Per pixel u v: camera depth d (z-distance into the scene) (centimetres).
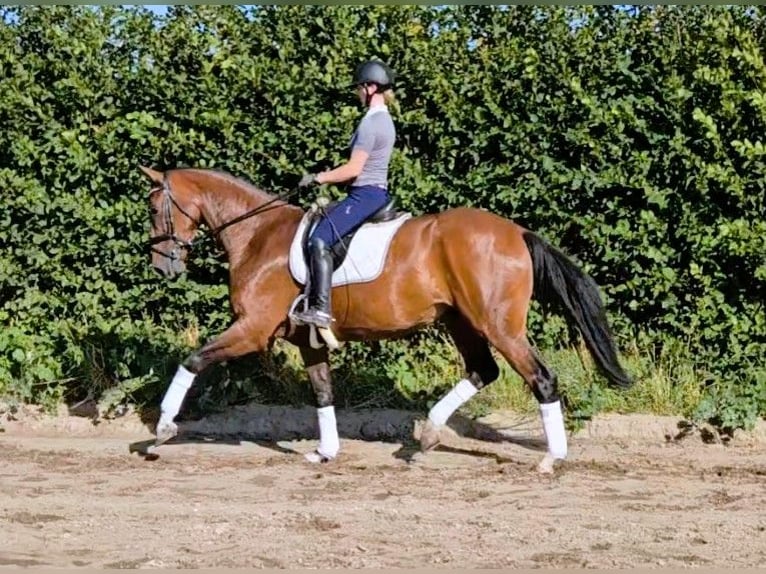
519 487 854
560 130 1042
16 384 1063
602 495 829
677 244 1049
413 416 1039
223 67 1056
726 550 680
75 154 1062
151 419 1052
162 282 1086
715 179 1006
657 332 1065
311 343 891
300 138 1053
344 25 1059
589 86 1044
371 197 877
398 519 752
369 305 880
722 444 1004
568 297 870
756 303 1037
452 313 902
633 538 705
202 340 1082
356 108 1053
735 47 1027
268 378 1073
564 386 1023
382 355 1083
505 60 1040
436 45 1058
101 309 1091
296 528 727
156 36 1075
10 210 1074
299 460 945
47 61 1080
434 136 1059
